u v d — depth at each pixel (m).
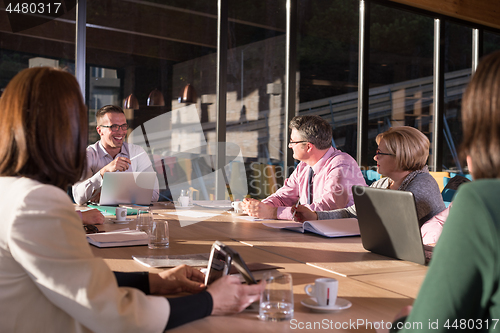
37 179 0.88
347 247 1.74
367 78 5.60
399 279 1.25
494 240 0.55
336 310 0.96
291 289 0.94
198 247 1.69
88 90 4.69
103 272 0.83
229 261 1.05
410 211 1.43
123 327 0.79
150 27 4.98
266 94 5.27
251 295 0.98
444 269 0.58
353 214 2.38
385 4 5.67
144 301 0.85
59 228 0.81
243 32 5.17
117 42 4.82
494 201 0.57
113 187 2.86
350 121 5.68
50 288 0.79
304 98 5.44
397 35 6.05
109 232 1.87
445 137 6.46
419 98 6.23
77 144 0.90
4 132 0.87
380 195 1.55
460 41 6.52
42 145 0.85
